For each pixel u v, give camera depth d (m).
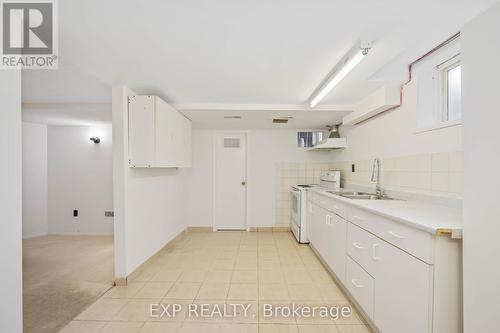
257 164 4.87
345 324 1.91
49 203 4.59
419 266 1.29
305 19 1.47
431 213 1.56
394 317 1.50
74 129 4.57
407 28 1.56
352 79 2.38
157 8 1.36
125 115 2.55
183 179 4.53
